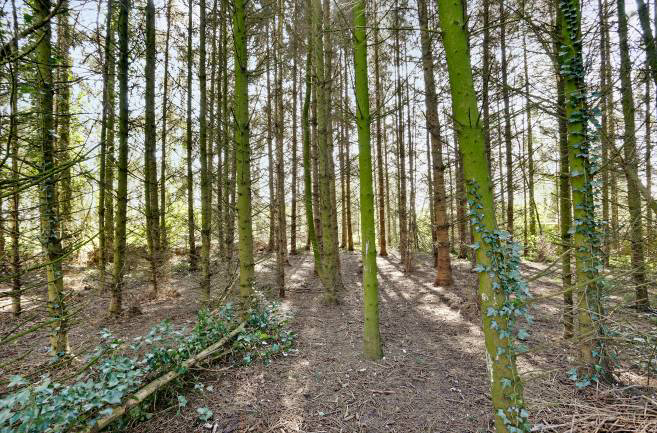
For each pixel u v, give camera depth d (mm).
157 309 6336
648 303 3533
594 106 3109
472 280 5684
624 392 2957
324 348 4359
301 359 4023
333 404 3105
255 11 5047
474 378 3521
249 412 2979
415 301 6613
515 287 2215
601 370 3135
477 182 2209
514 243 2283
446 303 6312
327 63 6789
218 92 7273
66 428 2318
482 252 2211
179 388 3320
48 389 2322
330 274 6473
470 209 2258
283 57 7926
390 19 6543
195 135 8359
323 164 6652
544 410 2836
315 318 5648
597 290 3137
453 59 2246
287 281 8656
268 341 4527
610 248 3723
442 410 2986
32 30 1560
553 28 3316
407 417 2906
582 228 3146
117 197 5539
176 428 2752
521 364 3711
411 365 3838
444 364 3852
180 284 8586
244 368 3793
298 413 2971
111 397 2490
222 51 7082
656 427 2369
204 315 4336
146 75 6055
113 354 3072
